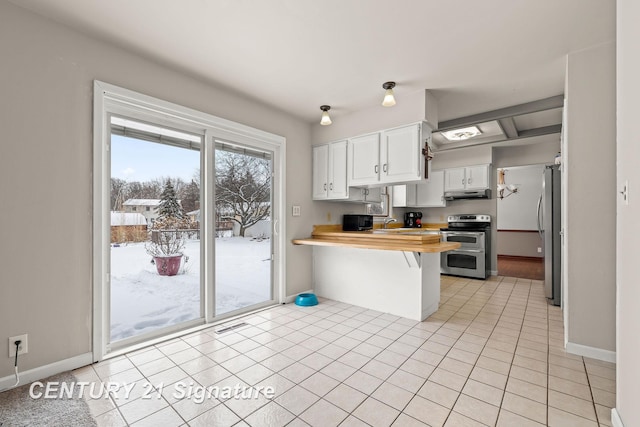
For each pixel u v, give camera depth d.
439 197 5.45
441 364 2.04
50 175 1.84
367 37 2.04
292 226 3.57
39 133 1.80
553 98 3.04
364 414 1.53
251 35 2.02
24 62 1.75
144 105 2.30
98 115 2.03
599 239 2.12
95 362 2.04
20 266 1.74
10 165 1.71
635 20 1.20
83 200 1.98
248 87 2.81
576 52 2.19
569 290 2.23
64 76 1.90
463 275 5.11
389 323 2.83
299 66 2.43
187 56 2.28
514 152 5.03
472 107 3.30
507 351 2.25
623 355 1.36
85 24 1.90
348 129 3.49
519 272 5.67
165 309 2.56
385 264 3.15
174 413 1.54
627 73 1.31
